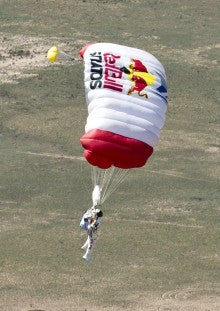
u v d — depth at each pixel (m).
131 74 146.62
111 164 143.75
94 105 144.38
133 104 144.50
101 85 144.88
